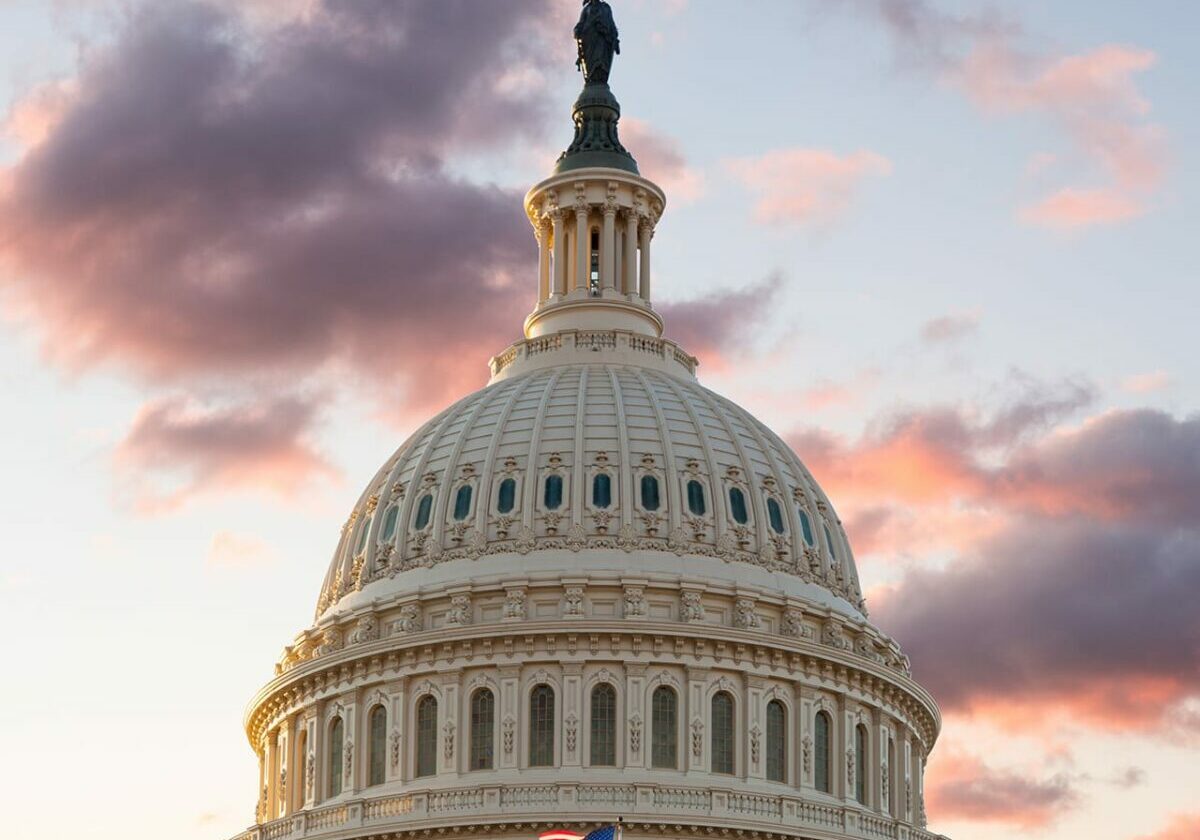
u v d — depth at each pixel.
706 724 111.62
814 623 118.19
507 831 107.00
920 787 123.00
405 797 109.69
